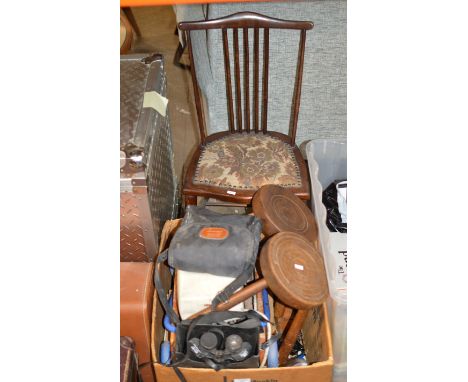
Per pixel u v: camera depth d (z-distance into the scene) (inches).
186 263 46.8
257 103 68.0
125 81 60.9
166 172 67.9
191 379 48.4
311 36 74.0
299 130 84.9
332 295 51.5
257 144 68.1
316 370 47.9
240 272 46.7
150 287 53.1
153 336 50.4
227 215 53.0
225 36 60.7
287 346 52.9
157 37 127.4
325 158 71.1
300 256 50.0
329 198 66.4
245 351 46.6
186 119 101.8
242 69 77.3
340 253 59.1
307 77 78.3
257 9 72.9
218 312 46.4
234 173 64.5
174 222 61.4
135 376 49.4
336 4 71.2
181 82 112.1
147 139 52.8
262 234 59.1
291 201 60.3
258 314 47.4
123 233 54.9
